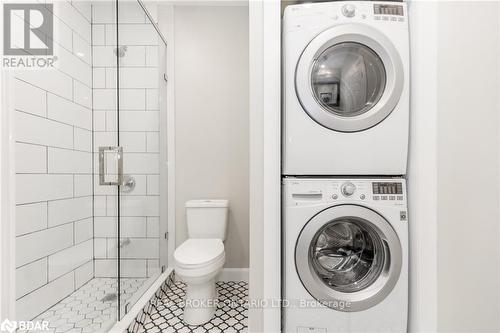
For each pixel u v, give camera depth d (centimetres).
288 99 110
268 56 112
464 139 105
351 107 116
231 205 212
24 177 122
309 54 107
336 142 110
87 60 172
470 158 105
